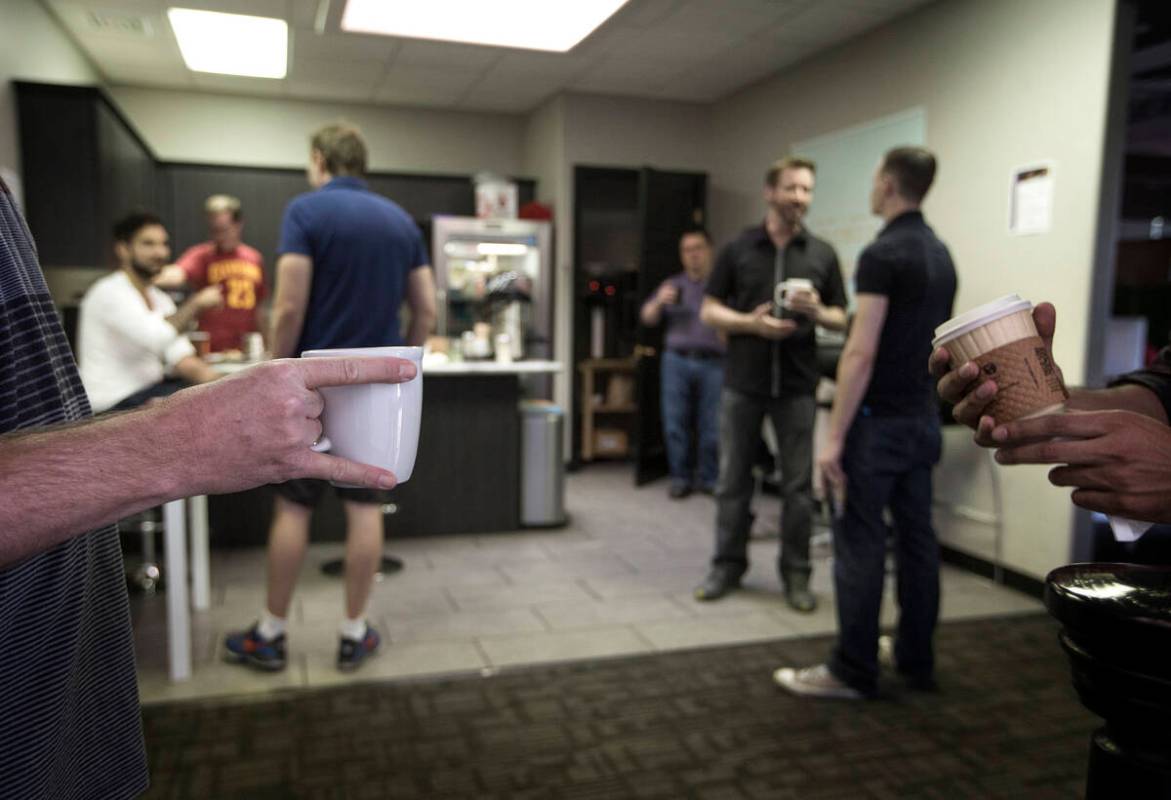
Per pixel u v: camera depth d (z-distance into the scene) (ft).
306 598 11.07
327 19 14.51
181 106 19.93
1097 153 10.77
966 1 12.79
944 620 10.59
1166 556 12.59
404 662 9.08
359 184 8.71
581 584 11.78
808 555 10.87
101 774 2.19
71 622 1.94
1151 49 15.67
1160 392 2.93
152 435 1.60
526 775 6.86
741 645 9.59
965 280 12.92
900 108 14.33
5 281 1.81
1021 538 11.83
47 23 14.29
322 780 6.75
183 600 8.52
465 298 19.75
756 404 10.76
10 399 1.79
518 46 16.21
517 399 14.40
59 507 1.52
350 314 8.42
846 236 15.81
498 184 20.20
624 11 14.10
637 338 18.90
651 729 7.63
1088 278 10.93
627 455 21.74
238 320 16.60
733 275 10.85
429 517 14.15
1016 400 2.48
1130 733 1.90
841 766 7.02
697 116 20.95
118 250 10.34
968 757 7.17
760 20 14.60
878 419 7.68
